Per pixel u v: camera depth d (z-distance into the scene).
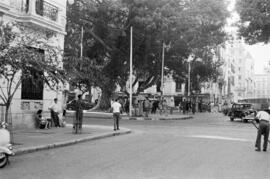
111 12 37.97
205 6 37.44
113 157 11.91
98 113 37.78
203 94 73.88
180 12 36.47
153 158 11.70
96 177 8.79
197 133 21.42
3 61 12.97
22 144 14.21
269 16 28.28
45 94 22.41
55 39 22.75
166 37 38.03
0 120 18.28
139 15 36.72
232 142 16.97
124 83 47.47
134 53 42.16
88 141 16.95
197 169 9.93
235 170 9.93
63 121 23.25
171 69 46.78
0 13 18.39
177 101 74.69
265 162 11.45
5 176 8.91
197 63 56.06
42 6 21.48
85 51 41.03
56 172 9.39
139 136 19.41
